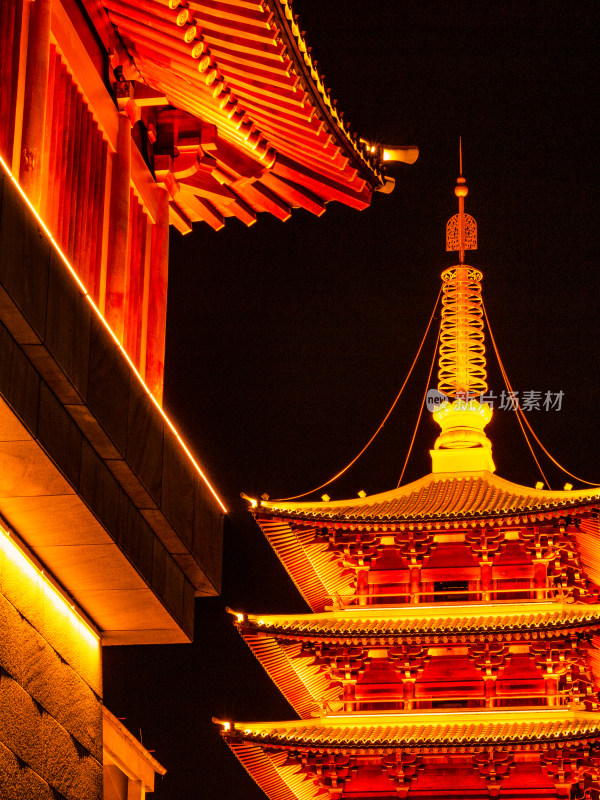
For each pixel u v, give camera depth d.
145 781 34.44
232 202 29.80
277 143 28.44
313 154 28.55
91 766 24.75
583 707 49.31
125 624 26.33
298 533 52.25
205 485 27.36
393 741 47.88
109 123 26.05
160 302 27.78
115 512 23.64
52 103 23.88
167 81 26.88
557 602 50.81
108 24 25.95
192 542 26.33
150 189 28.03
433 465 55.94
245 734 48.28
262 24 24.16
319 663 50.75
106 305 25.41
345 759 48.69
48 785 22.73
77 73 24.77
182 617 26.67
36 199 22.39
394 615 51.44
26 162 22.42
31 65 22.88
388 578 52.69
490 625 49.66
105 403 22.66
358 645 50.28
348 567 52.81
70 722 24.08
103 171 25.86
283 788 50.59
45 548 23.59
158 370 27.33
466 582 53.12
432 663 51.09
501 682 50.53
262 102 26.72
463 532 52.38
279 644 50.50
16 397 20.27
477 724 49.03
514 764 48.44
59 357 20.97
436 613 51.25
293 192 30.19
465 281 59.06
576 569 53.34
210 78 25.75
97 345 22.53
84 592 25.06
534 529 51.81
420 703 50.69
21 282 19.86
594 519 50.81
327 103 27.08
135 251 27.28
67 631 24.75
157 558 25.48
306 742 48.06
